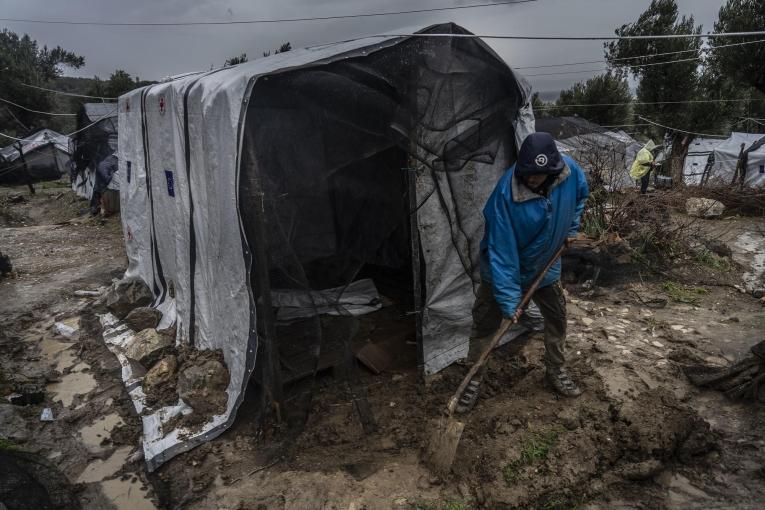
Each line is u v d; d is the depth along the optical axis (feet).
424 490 9.04
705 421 10.23
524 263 10.55
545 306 10.93
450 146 11.95
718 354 12.89
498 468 9.16
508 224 9.78
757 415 10.46
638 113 60.95
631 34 57.88
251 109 10.36
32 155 71.36
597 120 71.31
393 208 12.46
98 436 11.58
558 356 11.15
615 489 8.95
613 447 9.56
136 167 17.37
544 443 9.74
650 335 14.25
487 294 11.26
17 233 34.68
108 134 46.19
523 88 12.61
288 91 10.39
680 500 8.62
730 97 55.72
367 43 10.75
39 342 16.72
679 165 43.57
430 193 12.13
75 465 10.61
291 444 10.61
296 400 11.21
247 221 10.37
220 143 10.79
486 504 8.53
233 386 11.73
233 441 10.88
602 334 14.30
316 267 12.39
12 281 23.25
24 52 92.43
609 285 18.38
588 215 22.00
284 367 11.37
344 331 12.76
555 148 9.26
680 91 56.24
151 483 9.96
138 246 18.33
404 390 12.41
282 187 11.04
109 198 40.34
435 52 11.22
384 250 19.44
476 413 11.07
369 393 12.37
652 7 55.98
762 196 31.30
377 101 11.03
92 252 28.86
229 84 10.32
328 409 11.75
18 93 80.48
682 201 31.58
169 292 16.56
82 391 13.52
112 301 17.90
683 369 12.09
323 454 10.27
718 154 51.60
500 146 13.33
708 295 17.48
